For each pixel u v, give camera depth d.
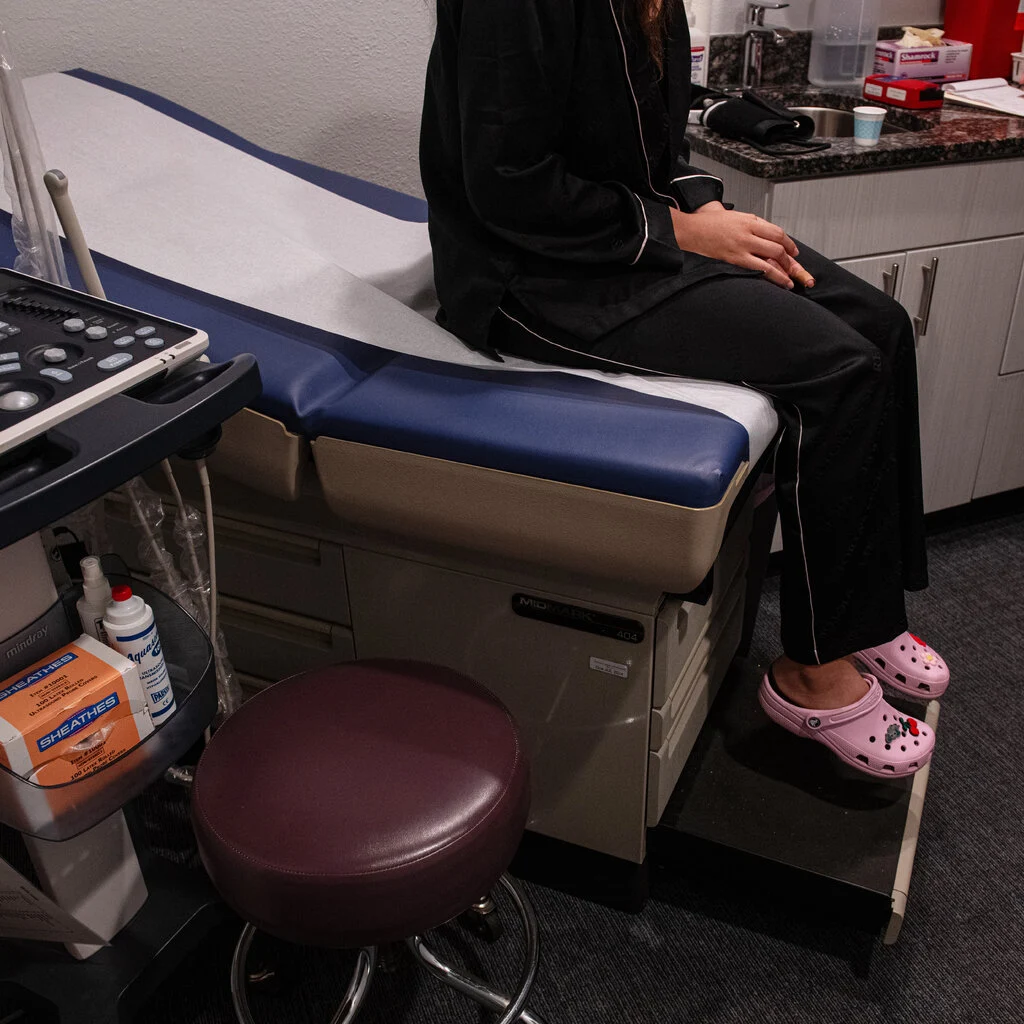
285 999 1.33
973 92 2.17
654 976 1.36
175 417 0.79
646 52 1.19
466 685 1.14
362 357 1.27
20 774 0.87
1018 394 2.15
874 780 1.47
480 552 1.23
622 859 1.39
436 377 1.22
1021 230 1.96
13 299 0.92
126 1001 1.20
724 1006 1.32
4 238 1.36
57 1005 1.18
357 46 1.89
